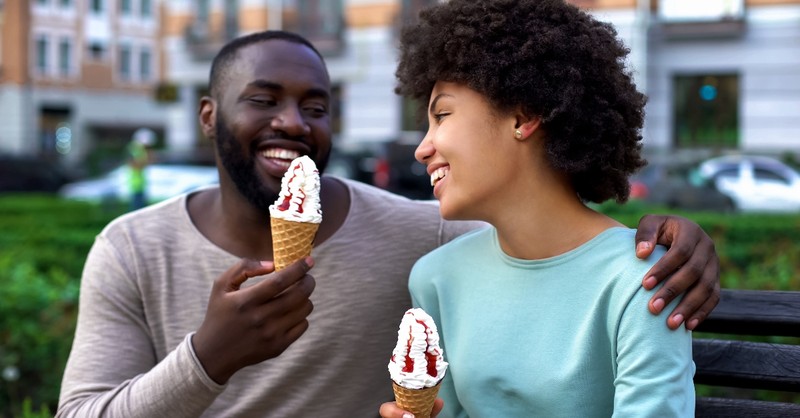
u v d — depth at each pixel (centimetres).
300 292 177
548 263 187
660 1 2081
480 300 195
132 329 222
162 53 3716
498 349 187
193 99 2595
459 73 182
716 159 1716
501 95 179
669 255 171
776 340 327
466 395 193
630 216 879
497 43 179
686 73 2105
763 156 1994
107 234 229
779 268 454
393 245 228
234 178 223
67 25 3444
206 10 2577
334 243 223
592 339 177
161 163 1672
